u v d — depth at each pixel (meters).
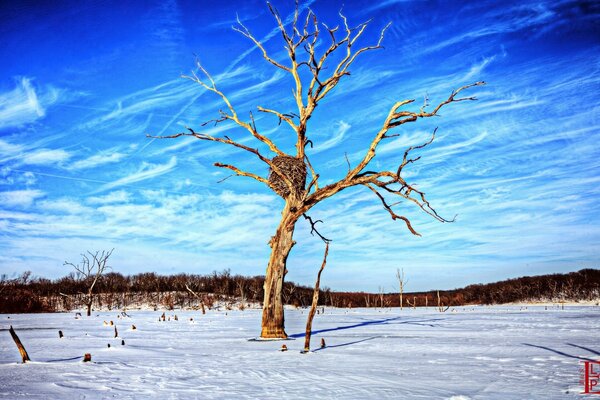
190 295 82.12
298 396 7.36
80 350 15.11
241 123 18.69
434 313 49.81
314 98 19.09
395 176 16.83
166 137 18.02
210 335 21.33
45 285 80.38
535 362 11.03
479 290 97.88
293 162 18.41
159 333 22.86
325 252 14.12
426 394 7.39
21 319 41.81
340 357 12.38
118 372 10.07
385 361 11.52
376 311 61.00
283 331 18.41
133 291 85.12
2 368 10.95
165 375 9.59
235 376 9.38
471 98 16.55
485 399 6.95
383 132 17.30
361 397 7.23
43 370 10.50
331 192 17.81
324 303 87.00
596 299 76.25
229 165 18.64
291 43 19.20
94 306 74.56
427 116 16.73
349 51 19.20
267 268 18.75
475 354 12.80
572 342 15.80
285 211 18.62
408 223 17.02
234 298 83.19
